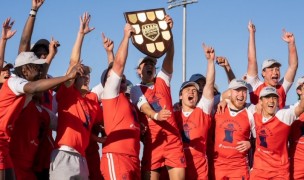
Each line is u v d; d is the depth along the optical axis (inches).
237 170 433.1
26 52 335.9
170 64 409.1
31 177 358.9
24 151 354.6
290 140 447.8
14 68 336.5
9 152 350.3
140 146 384.5
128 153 370.6
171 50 405.7
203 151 428.1
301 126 440.5
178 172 402.0
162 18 404.2
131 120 375.9
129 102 381.7
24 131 355.9
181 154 405.7
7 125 322.3
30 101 361.1
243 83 435.5
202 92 450.3
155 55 394.6
